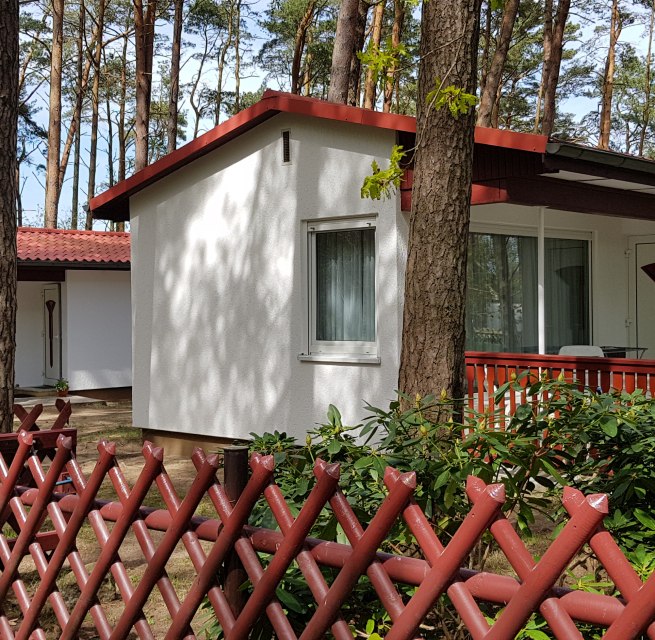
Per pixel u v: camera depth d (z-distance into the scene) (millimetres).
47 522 7285
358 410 9672
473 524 1756
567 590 1688
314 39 40938
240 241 10961
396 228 9250
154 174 11727
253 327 10820
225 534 2293
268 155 10594
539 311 9984
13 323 6551
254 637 2449
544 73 26016
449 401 3316
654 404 3693
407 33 37688
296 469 3049
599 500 1592
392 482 1910
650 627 1511
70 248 20734
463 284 5211
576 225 12023
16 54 6645
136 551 6680
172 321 11891
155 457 2488
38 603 2977
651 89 44844
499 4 5598
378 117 9039
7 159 6559
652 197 11086
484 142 8359
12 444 5375
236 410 11031
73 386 20281
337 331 10047
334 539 2668
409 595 2697
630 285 13227
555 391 3436
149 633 2553
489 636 1694
